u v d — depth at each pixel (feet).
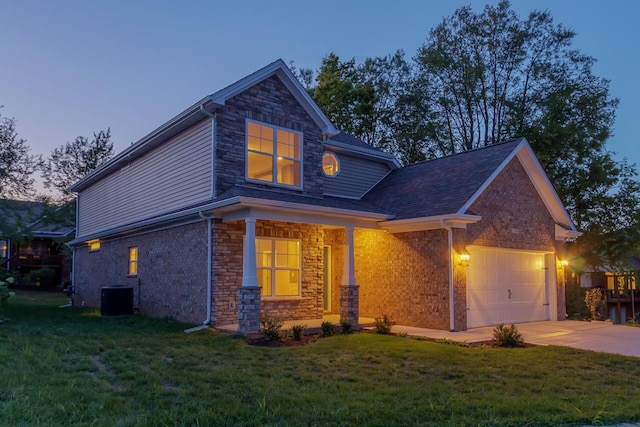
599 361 27.61
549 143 80.38
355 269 48.19
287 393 19.25
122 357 25.45
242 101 43.11
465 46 96.63
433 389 20.44
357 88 102.83
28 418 15.15
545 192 50.19
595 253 86.17
